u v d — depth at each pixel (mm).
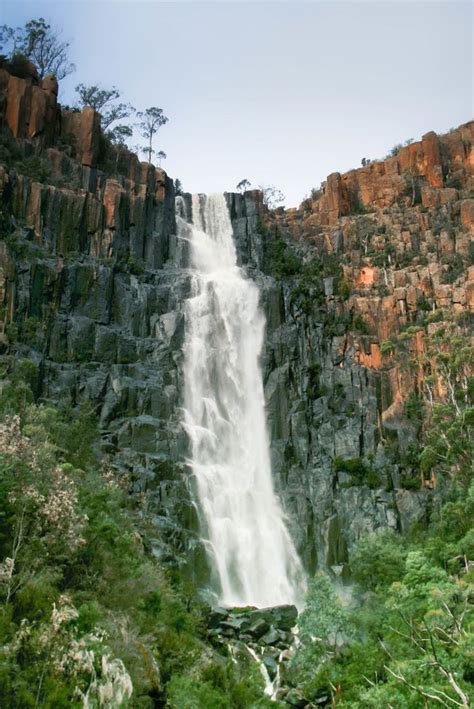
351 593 53875
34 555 32469
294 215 103125
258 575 60812
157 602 39562
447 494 62562
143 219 81375
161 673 35500
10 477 33938
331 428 73375
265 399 74250
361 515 66688
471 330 79625
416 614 36875
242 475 67375
